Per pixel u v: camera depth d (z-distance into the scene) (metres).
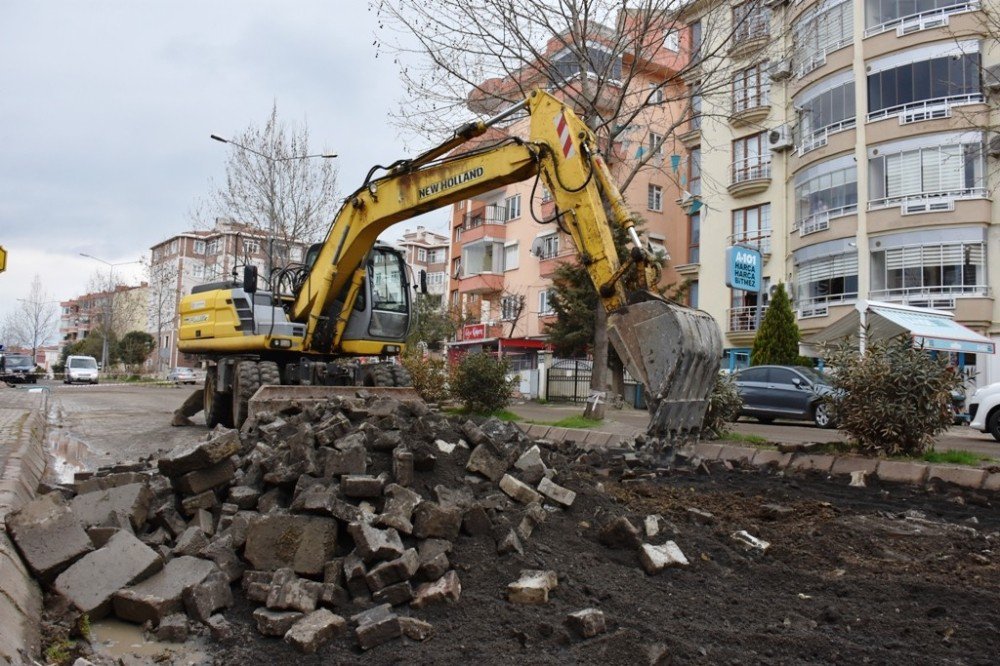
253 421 9.11
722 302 30.72
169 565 4.20
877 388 8.82
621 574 4.54
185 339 14.83
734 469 8.74
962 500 7.08
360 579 4.08
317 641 3.57
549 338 29.25
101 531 4.32
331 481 4.84
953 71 23.55
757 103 29.22
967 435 16.23
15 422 12.25
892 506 6.79
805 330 26.80
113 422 15.74
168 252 80.06
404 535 4.54
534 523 5.08
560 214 7.90
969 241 23.20
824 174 26.58
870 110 25.31
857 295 25.34
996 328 22.80
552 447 8.03
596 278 7.43
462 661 3.39
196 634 3.76
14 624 3.29
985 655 3.51
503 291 39.00
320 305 12.39
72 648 3.52
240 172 27.28
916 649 3.59
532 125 8.52
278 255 27.86
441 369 18.16
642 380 6.70
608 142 14.55
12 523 3.98
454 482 5.39
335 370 13.11
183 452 5.06
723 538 5.39
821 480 8.25
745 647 3.57
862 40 25.55
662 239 34.59
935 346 18.42
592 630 3.62
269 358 13.44
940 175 23.67
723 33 16.27
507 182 9.03
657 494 6.82
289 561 4.24
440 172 9.87
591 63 14.65
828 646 3.57
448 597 3.99
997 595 4.34
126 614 3.89
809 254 27.06
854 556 5.16
